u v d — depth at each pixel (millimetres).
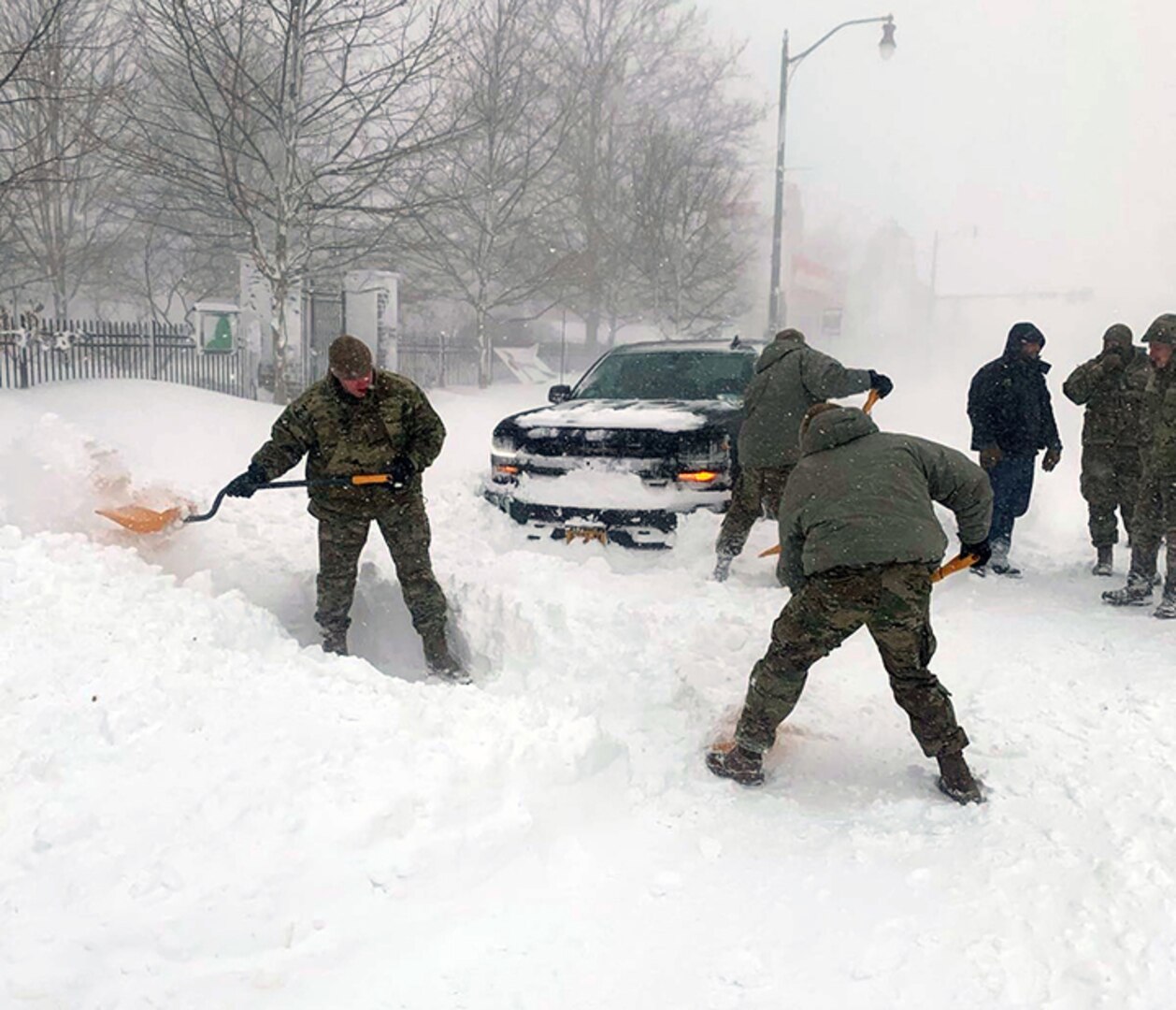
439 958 2521
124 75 18938
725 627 5121
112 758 3109
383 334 17266
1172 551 5641
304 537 6578
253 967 2418
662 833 3240
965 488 3607
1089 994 2418
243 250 19969
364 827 2906
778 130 21875
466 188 21344
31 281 24281
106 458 6066
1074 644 5152
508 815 3092
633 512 6645
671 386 8023
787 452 5895
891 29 20406
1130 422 6547
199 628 4152
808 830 3273
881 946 2609
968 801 3461
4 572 4250
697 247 24969
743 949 2604
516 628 4977
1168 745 3838
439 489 7828
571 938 2633
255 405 13500
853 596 3373
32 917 2459
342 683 3852
